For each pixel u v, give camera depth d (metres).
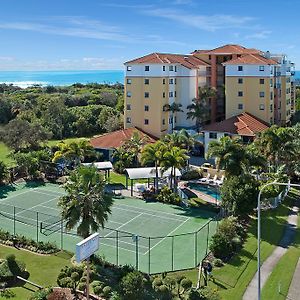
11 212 57.62
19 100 156.12
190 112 97.88
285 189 64.69
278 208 59.28
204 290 34.06
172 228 52.44
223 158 56.59
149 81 93.69
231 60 97.88
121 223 54.03
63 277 36.66
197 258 43.25
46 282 37.38
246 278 39.03
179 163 61.94
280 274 40.00
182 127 99.25
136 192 66.38
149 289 35.56
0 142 109.81
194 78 100.31
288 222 54.38
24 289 35.72
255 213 55.84
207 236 46.72
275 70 98.44
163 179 69.25
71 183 39.72
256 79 94.12
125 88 96.38
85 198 38.50
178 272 40.31
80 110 134.88
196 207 60.12
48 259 42.53
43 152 77.81
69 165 74.81
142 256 44.19
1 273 36.69
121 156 78.44
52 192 67.19
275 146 67.56
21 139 92.81
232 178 54.03
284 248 46.19
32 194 66.12
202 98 98.81
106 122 126.00
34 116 129.75
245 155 57.09
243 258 43.03
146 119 94.94
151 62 92.88
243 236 48.28
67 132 125.19
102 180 40.03
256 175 63.81
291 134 70.19
